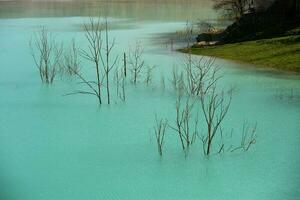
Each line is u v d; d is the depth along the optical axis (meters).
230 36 46.91
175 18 74.12
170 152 20.42
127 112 25.67
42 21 68.56
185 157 19.97
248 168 18.97
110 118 24.77
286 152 20.39
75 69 33.28
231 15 66.94
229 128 23.08
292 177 18.20
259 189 17.34
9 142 21.67
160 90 29.80
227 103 27.14
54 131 22.98
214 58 38.94
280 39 40.66
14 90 30.19
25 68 35.94
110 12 83.31
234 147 20.81
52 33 55.53
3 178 18.03
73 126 23.67
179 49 44.38
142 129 23.12
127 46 46.66
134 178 18.16
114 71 34.78
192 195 16.94
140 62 37.94
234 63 37.22
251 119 24.38
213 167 19.05
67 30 58.38
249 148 20.77
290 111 25.72
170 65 36.75
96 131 22.95
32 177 18.20
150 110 25.95
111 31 58.75
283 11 47.31
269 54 38.16
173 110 25.92
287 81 31.92
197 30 59.25
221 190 17.31
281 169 18.84
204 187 17.47
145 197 16.80
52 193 17.00
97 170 18.78
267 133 22.45
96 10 86.19
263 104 26.94
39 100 28.03
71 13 80.88
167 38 52.62
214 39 48.44
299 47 38.09
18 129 23.34
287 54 37.34
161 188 17.44
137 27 63.00
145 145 21.19
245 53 39.38
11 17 73.75
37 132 22.88
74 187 17.47
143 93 29.30
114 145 21.22
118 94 29.16
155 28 61.94
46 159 19.84
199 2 102.44
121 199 16.64
